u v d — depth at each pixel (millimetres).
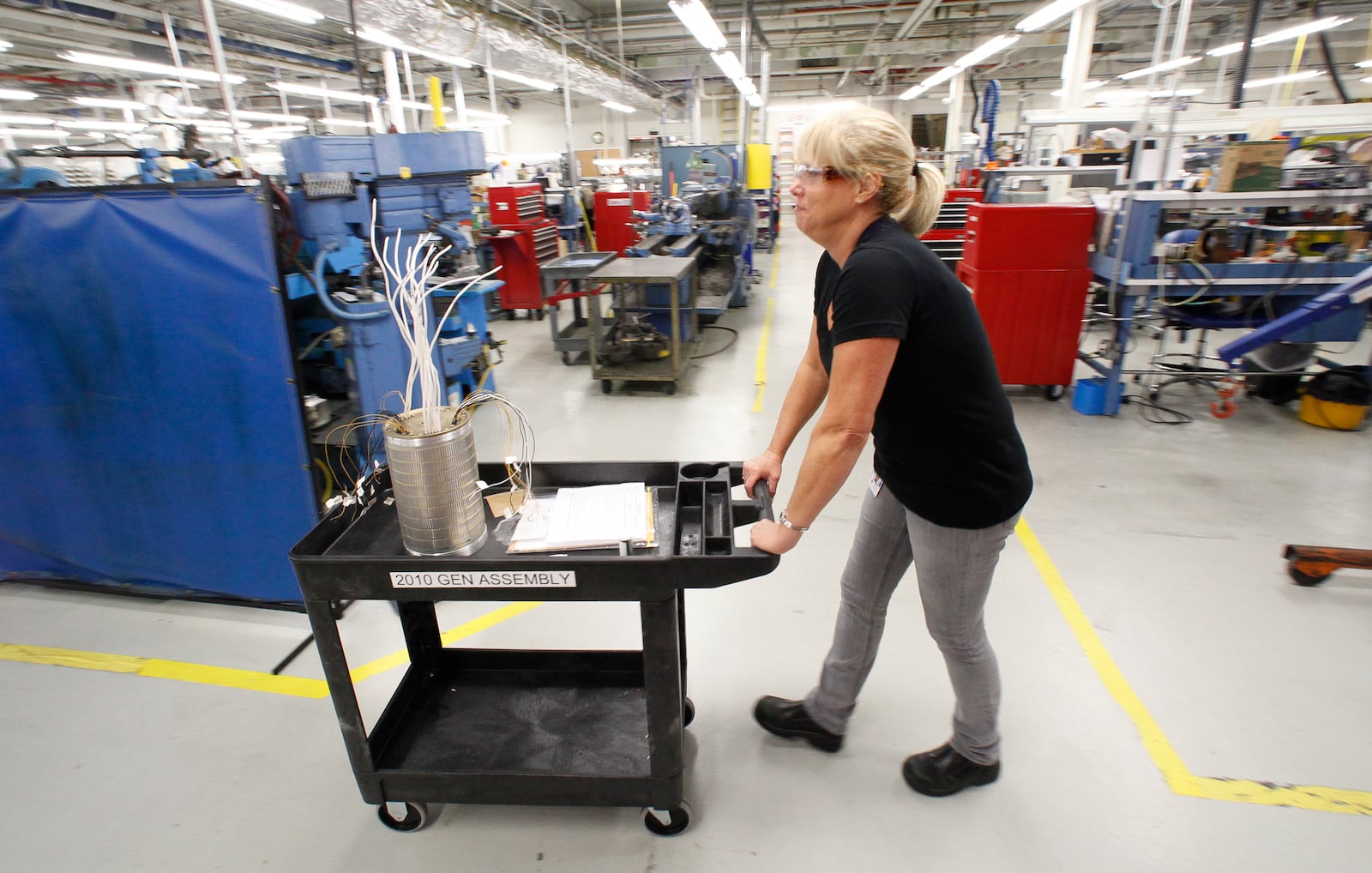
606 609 2225
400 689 1578
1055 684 1840
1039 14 5305
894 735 1693
